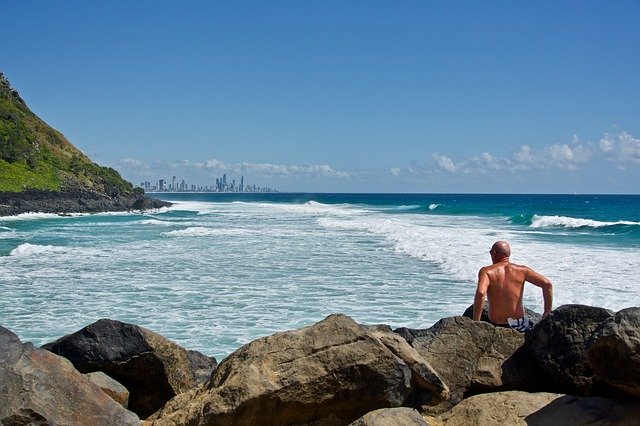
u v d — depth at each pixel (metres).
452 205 92.12
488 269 6.51
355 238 31.33
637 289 15.25
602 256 22.11
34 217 62.97
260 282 17.47
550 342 5.43
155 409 6.28
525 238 31.25
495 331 5.77
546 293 6.42
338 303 14.36
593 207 84.94
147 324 12.41
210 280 17.92
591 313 5.38
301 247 27.02
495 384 5.49
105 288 16.73
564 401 4.90
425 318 12.73
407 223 42.84
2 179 71.25
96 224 49.12
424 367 5.20
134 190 98.38
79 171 86.81
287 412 4.89
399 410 4.52
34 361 4.84
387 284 16.95
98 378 5.82
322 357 4.98
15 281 18.09
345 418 4.96
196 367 6.78
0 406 4.46
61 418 4.61
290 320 12.68
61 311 13.77
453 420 5.05
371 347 4.98
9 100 94.75
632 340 4.36
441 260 21.33
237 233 35.56
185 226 44.62
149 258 23.45
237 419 4.83
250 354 5.18
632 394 4.59
